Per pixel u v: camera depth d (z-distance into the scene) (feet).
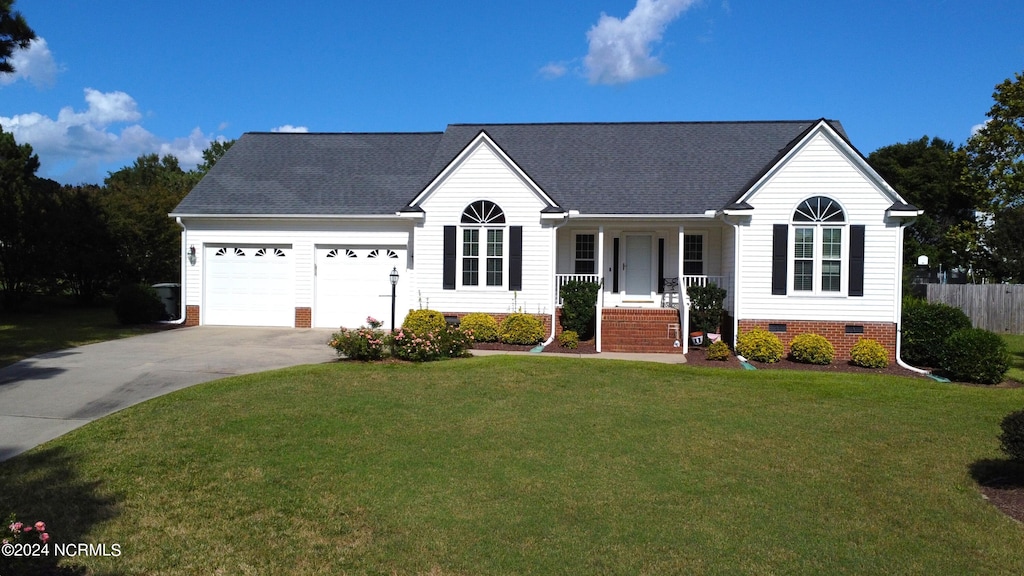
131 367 42.29
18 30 53.01
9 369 41.14
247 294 67.67
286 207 66.64
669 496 22.36
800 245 55.16
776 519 20.63
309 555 17.84
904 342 54.44
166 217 93.30
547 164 68.69
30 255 75.72
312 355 48.98
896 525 20.40
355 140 78.23
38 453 25.17
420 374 41.04
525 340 56.54
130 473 23.22
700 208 60.13
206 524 19.54
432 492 22.31
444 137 75.61
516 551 18.20
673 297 64.64
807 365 51.62
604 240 66.33
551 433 29.45
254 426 28.99
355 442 27.35
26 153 117.70
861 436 30.32
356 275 66.69
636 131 73.97
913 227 159.02
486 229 60.23
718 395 37.96
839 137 53.83
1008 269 97.04
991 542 19.27
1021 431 23.43
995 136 95.04
